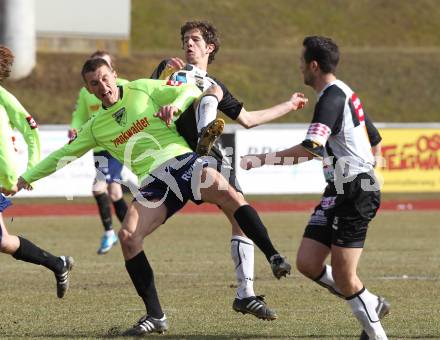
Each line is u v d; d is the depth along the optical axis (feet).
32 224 160.15
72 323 67.46
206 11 377.91
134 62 304.30
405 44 372.99
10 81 280.31
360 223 54.13
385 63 322.96
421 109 297.53
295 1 396.16
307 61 54.70
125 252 61.26
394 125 195.83
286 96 293.43
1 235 66.23
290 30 372.38
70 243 130.31
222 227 153.17
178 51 338.13
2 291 85.66
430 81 313.12
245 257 65.31
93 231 147.74
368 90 305.94
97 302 78.48
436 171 197.98
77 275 97.30
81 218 172.86
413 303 76.69
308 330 64.03
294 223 160.86
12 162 66.28
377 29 381.19
